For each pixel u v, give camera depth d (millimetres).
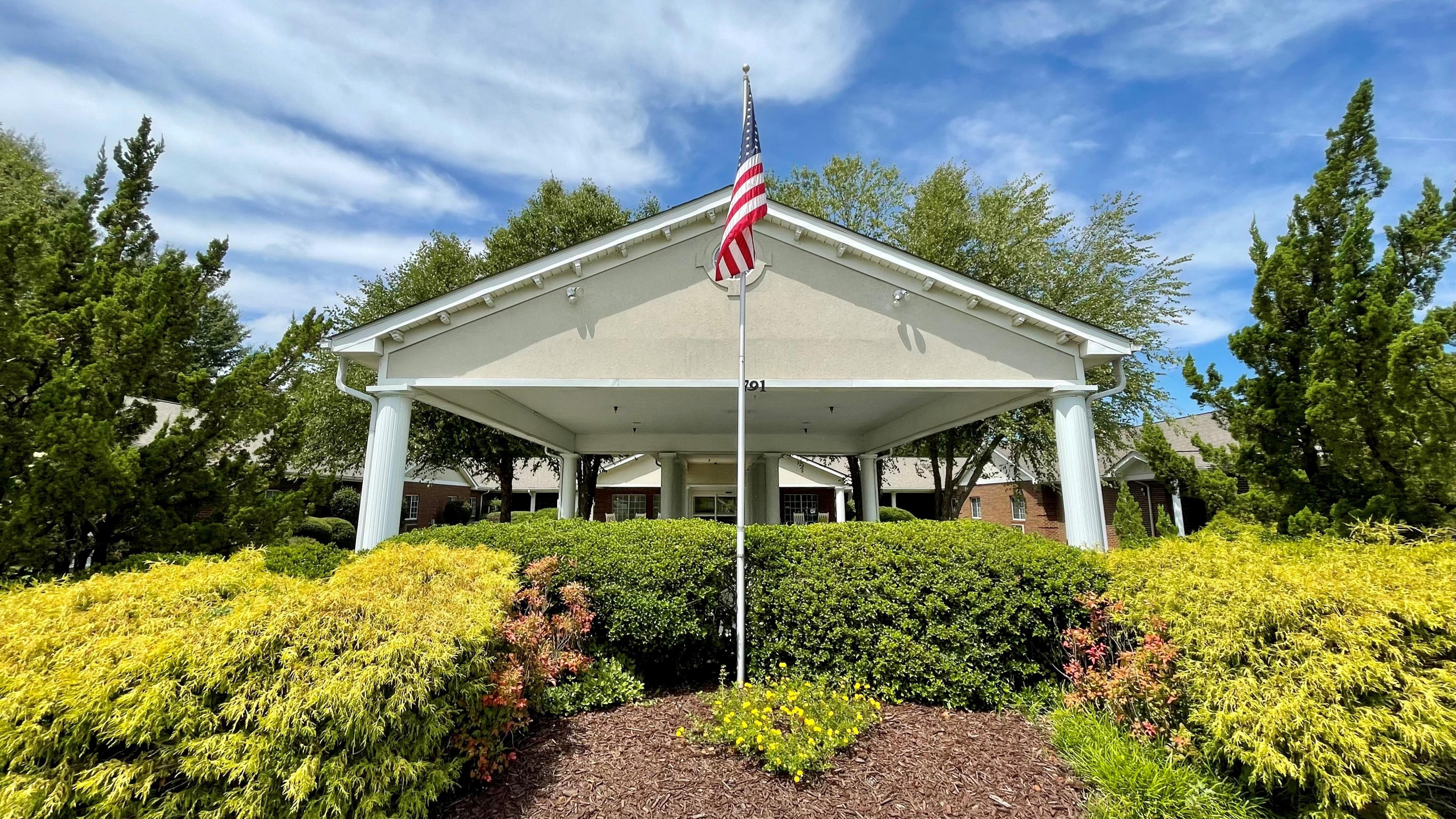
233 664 2604
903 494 30000
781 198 19281
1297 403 6562
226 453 7777
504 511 19484
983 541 5105
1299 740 2977
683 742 3967
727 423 12789
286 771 2572
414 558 4410
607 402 9969
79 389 5996
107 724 2301
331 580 3838
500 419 9758
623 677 4871
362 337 7137
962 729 4199
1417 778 2939
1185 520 18984
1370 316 5645
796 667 4867
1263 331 7023
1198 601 3717
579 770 3635
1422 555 3928
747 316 7488
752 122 6074
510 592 4098
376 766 2805
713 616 5242
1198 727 3666
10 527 5266
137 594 3275
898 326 7512
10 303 5855
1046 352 7469
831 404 10367
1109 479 18703
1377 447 5746
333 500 22688
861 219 18719
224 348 24641
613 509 24734
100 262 7672
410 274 17922
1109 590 4508
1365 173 6645
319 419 15688
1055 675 4766
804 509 24547
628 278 7551
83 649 2566
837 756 3758
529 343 7383
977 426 15562
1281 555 4250
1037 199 15477
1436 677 2979
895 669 4695
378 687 2773
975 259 15211
